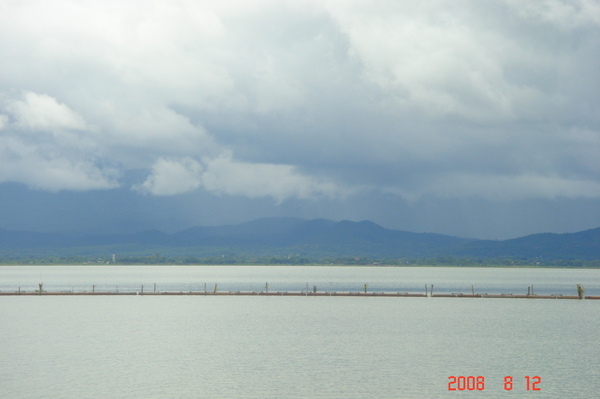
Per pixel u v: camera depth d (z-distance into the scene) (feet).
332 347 228.02
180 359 205.16
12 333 257.75
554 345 232.94
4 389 167.12
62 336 250.37
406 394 165.17
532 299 417.28
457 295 431.84
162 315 321.32
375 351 220.43
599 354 216.74
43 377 179.63
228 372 186.70
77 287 608.60
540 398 162.71
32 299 412.57
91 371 187.01
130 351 218.38
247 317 313.94
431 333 261.03
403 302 395.96
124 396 161.07
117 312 334.65
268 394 163.84
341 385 172.96
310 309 353.51
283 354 214.48
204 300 408.67
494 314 328.70
